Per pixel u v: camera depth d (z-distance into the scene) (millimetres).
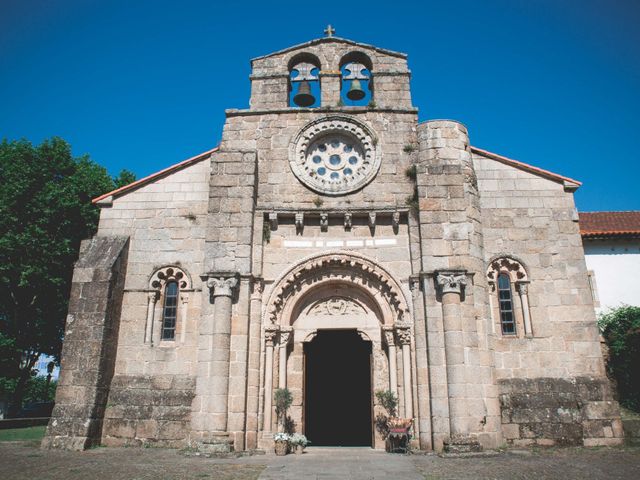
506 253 20656
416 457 16359
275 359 19531
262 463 15109
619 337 22859
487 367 18297
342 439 26828
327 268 20625
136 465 14406
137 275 21062
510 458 15742
